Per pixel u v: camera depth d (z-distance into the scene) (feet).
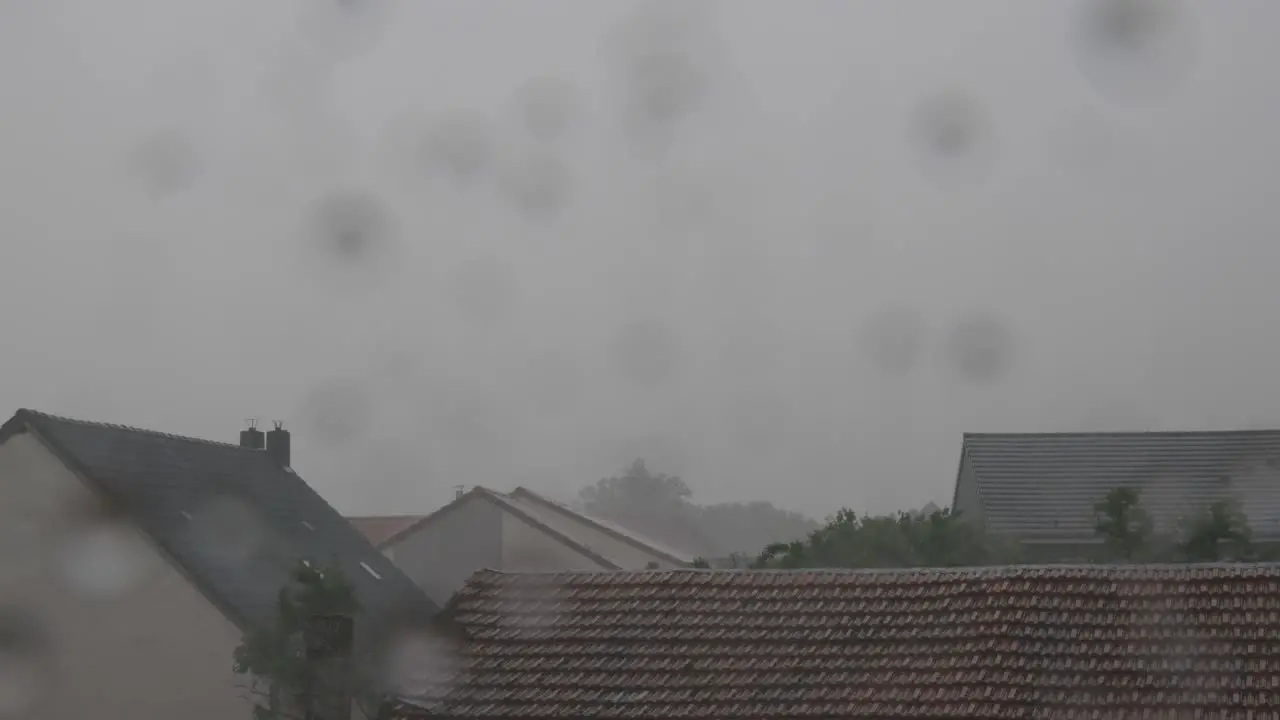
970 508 124.67
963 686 52.13
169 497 80.53
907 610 57.47
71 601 73.87
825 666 54.70
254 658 62.95
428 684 58.23
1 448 75.92
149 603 73.10
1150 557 75.72
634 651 57.88
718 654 56.75
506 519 152.15
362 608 69.21
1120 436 120.78
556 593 63.57
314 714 62.80
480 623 62.18
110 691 72.49
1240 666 51.16
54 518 74.90
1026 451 120.88
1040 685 51.57
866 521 78.84
